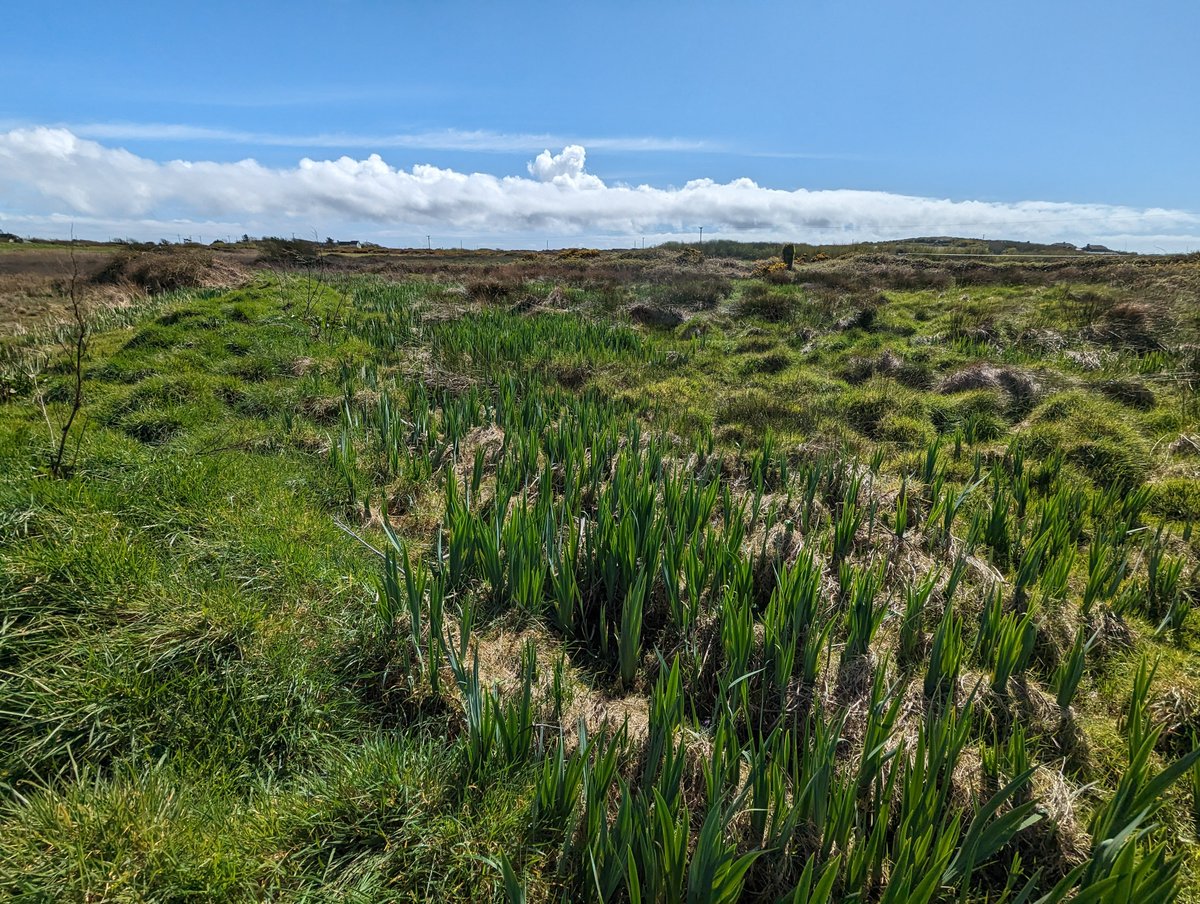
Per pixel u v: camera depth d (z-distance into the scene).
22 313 14.50
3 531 3.68
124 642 3.13
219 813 2.54
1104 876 2.02
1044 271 24.45
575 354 11.16
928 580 4.01
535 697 3.49
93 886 2.15
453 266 30.84
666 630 4.23
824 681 3.56
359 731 3.19
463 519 4.25
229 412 7.87
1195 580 4.45
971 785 2.85
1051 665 3.84
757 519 5.46
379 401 7.21
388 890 2.34
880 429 7.90
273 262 27.25
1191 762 2.17
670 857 2.19
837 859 1.98
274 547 4.27
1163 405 7.68
